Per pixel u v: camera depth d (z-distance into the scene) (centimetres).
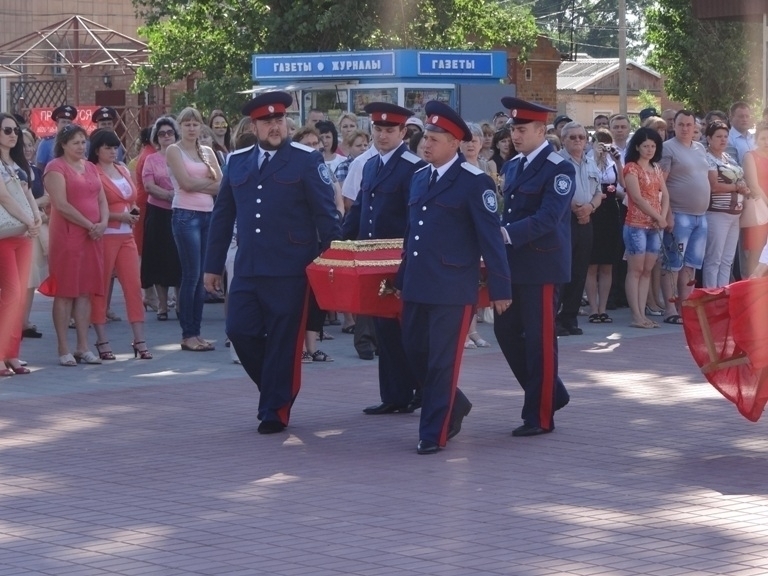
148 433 871
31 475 754
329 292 848
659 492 704
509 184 863
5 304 1096
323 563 581
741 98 3922
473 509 671
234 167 884
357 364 1158
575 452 807
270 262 859
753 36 3441
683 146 1405
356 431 877
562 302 1328
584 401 980
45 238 1280
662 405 962
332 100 2214
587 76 6166
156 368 1138
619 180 1429
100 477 749
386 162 919
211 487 723
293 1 3031
